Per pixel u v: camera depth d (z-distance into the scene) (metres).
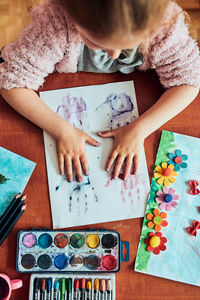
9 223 0.67
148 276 0.68
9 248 0.69
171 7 0.65
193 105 0.77
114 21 0.49
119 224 0.70
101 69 0.77
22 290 0.67
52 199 0.71
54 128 0.73
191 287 0.68
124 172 0.73
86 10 0.49
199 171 0.73
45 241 0.68
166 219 0.70
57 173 0.73
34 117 0.74
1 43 1.19
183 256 0.69
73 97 0.77
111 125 0.76
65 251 0.68
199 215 0.71
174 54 0.72
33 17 0.72
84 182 0.73
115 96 0.77
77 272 0.67
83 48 0.72
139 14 0.49
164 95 0.76
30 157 0.74
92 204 0.71
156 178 0.73
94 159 0.74
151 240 0.69
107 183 0.73
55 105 0.76
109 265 0.68
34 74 0.74
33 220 0.70
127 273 0.68
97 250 0.68
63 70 0.76
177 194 0.72
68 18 0.66
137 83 0.78
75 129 0.75
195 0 1.15
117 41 0.53
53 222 0.70
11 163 0.73
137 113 0.77
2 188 0.71
